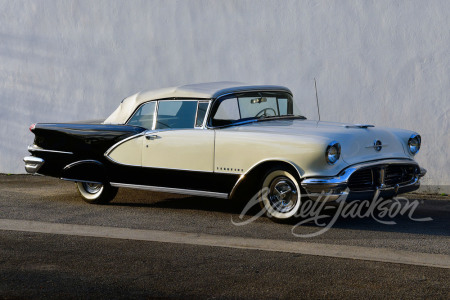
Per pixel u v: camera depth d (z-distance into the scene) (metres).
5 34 11.77
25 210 8.36
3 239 6.70
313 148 6.94
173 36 10.93
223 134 7.54
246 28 10.48
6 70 11.78
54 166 8.73
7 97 11.79
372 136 7.42
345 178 6.85
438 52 9.45
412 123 9.62
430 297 4.81
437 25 9.41
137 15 11.10
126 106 8.52
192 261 5.81
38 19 11.63
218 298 4.80
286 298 4.80
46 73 11.65
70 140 8.63
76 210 8.35
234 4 10.52
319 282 5.18
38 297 4.82
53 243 6.50
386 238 6.66
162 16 10.97
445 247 6.26
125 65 11.22
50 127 8.78
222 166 7.55
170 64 10.98
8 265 5.67
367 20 9.77
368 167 7.02
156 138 8.02
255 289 5.01
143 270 5.53
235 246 6.38
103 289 5.01
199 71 10.81
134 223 7.52
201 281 5.21
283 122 8.10
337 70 9.97
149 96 8.29
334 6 9.93
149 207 8.55
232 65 10.61
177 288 5.04
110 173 8.42
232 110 7.91
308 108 10.17
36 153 8.88
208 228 7.21
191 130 7.80
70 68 11.51
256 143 7.30
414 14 9.53
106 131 8.41
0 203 8.88
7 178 11.38
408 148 7.85
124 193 9.66
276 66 10.33
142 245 6.42
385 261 5.78
